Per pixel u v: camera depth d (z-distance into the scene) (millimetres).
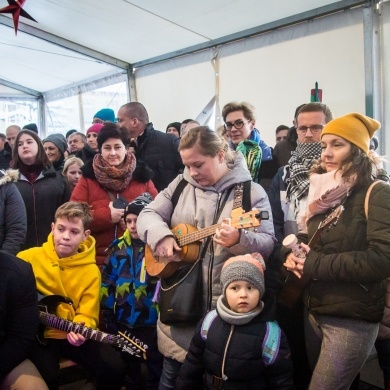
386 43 3674
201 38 5449
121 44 6320
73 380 2531
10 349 1925
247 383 1721
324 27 4152
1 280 1889
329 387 1617
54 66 8008
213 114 5535
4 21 6352
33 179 2959
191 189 1973
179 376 1849
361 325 1591
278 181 2164
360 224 1568
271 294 1844
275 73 4695
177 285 1876
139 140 3262
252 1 4277
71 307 2215
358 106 3943
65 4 5508
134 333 2330
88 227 2551
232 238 1719
